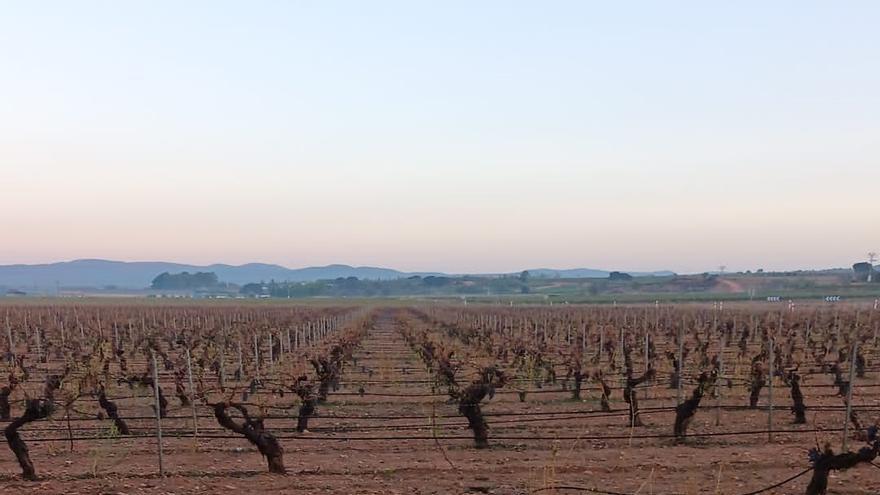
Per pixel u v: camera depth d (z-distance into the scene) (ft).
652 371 74.79
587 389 87.25
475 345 135.44
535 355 104.53
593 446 59.77
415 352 135.13
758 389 76.64
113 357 108.47
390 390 94.53
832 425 68.85
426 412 77.41
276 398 86.48
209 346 119.03
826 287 487.20
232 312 287.69
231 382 100.22
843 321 188.14
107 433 64.23
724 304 353.92
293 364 107.76
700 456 55.57
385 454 57.57
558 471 51.01
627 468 51.62
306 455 57.26
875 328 143.13
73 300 509.35
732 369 103.60
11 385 69.77
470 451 58.59
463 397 61.31
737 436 63.05
